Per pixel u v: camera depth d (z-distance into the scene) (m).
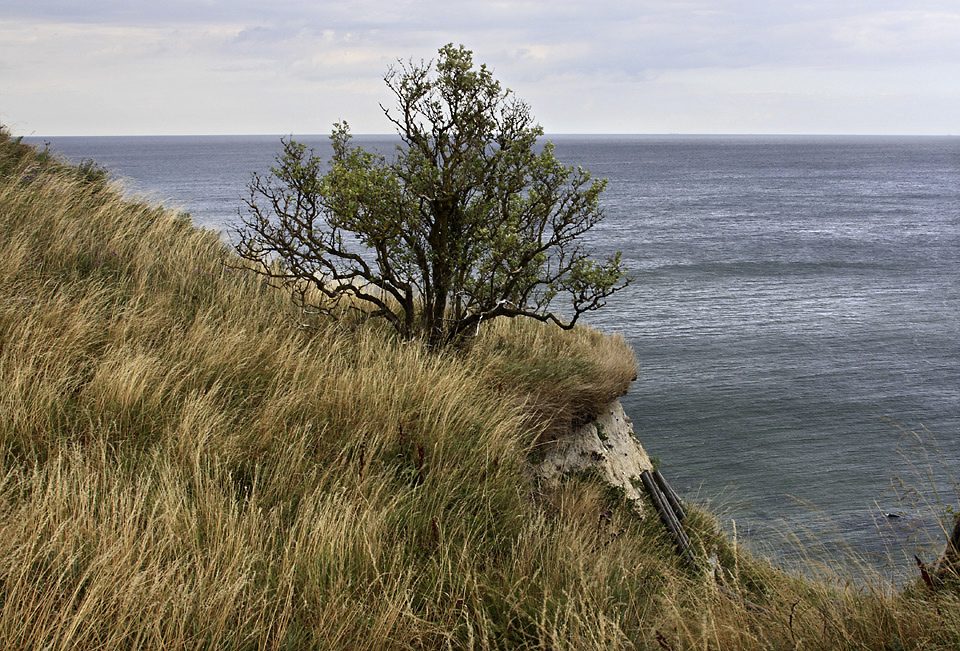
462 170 6.72
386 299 8.60
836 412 18.61
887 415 18.39
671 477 14.61
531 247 6.83
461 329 7.16
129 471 4.19
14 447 4.23
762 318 30.03
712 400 19.44
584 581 3.97
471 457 5.32
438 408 5.66
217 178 111.25
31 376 4.81
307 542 3.84
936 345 25.77
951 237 61.44
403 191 6.67
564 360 7.61
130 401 4.80
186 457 4.38
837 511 12.70
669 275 41.34
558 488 6.33
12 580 3.09
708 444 16.39
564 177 6.89
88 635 2.90
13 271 6.35
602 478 6.96
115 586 3.12
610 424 7.67
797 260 47.50
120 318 6.13
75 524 3.41
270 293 7.98
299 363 5.85
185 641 3.03
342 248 6.84
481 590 3.97
